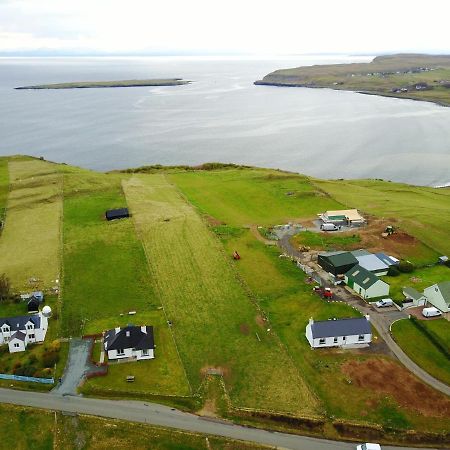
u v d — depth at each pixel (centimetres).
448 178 19538
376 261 9569
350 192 14712
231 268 9531
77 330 7569
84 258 9844
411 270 9556
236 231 11381
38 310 8094
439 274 9494
